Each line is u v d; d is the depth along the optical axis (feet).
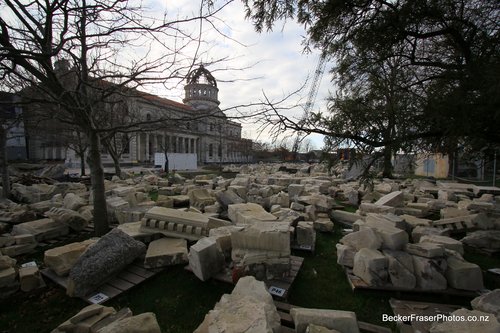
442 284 12.12
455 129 11.38
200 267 12.75
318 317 8.41
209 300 12.34
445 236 16.06
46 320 11.37
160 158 109.91
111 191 31.14
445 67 14.29
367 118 14.05
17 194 35.76
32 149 111.86
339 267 15.60
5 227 21.72
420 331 9.82
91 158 20.45
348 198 33.96
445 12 13.57
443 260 12.50
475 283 12.04
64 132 63.62
